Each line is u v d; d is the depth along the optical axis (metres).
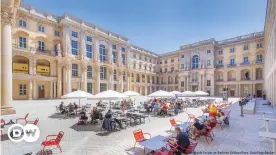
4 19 11.83
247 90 44.59
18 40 28.91
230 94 47.19
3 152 6.36
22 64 29.53
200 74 50.41
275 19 17.94
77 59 36.09
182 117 14.24
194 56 53.34
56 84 33.75
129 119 11.37
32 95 30.33
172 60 60.91
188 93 24.06
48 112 15.98
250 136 8.42
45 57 32.22
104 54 42.78
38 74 31.23
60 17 34.94
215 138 8.12
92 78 39.28
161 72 64.38
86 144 7.38
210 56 49.53
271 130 9.54
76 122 11.88
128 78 49.47
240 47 45.81
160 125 11.17
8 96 12.19
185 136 5.59
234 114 15.10
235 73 46.56
